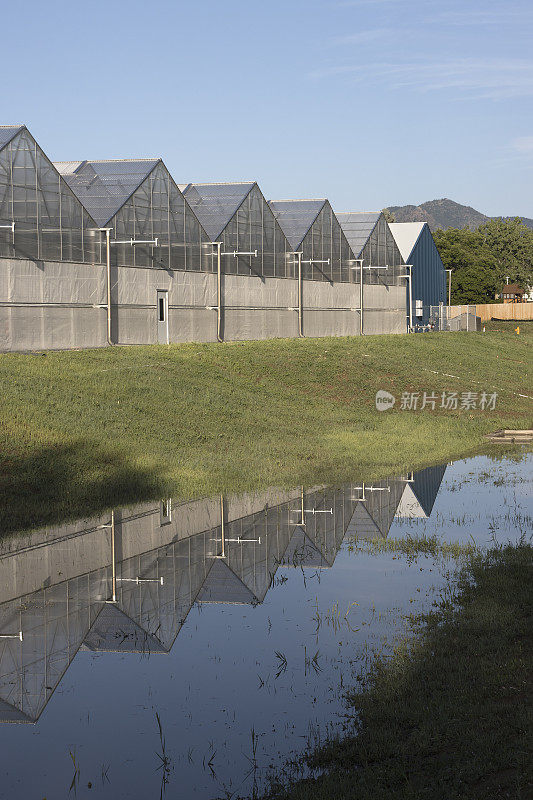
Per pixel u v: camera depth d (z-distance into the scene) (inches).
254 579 527.5
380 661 386.6
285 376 1535.4
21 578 525.7
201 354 1573.6
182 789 286.5
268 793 283.6
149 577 530.3
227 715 341.1
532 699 331.3
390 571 542.9
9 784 293.0
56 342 1425.9
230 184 1999.3
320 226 2245.3
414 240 2896.2
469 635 409.1
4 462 758.5
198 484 802.2
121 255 1584.6
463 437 1172.5
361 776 285.7
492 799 265.3
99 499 734.5
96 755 312.0
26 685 373.7
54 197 1414.9
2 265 1314.0
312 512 716.0
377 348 1977.1
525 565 529.3
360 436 1117.7
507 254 6530.5
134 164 1694.1
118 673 386.0
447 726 313.6
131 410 1028.5
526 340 2694.4
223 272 1879.9
